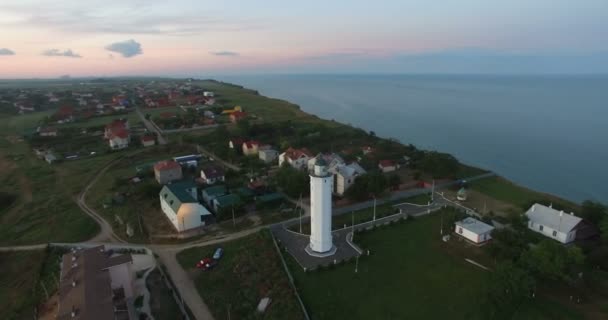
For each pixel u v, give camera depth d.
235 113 186.38
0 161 123.19
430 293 52.97
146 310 50.78
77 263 53.47
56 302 52.31
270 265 59.88
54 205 87.81
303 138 143.25
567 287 53.34
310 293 53.28
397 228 73.62
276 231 72.56
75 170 112.50
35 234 74.75
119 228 75.62
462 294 52.53
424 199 89.38
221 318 49.22
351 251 64.75
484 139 189.50
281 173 91.75
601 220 69.88
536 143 179.38
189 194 79.31
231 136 144.50
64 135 151.75
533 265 52.09
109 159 122.12
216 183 96.62
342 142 144.50
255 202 85.44
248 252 63.91
